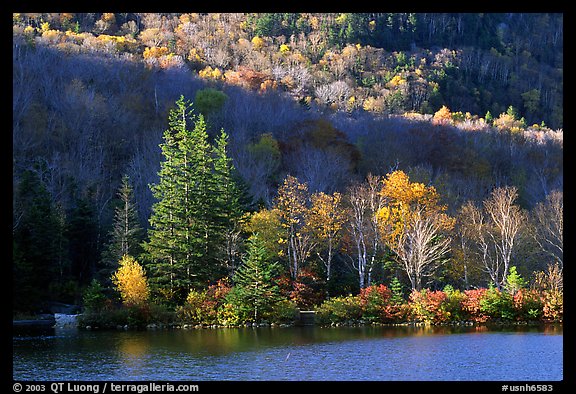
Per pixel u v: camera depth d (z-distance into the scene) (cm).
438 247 5438
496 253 5547
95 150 7838
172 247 5091
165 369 2891
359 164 8631
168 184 5319
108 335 4100
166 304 4884
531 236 5869
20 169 6775
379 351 3362
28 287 4869
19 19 12238
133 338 3928
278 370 2867
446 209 6219
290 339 3847
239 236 5459
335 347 3497
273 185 7538
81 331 4347
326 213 5362
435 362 3042
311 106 11781
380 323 4738
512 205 6412
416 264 5191
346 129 10012
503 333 4116
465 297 4809
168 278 5041
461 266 5588
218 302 4734
